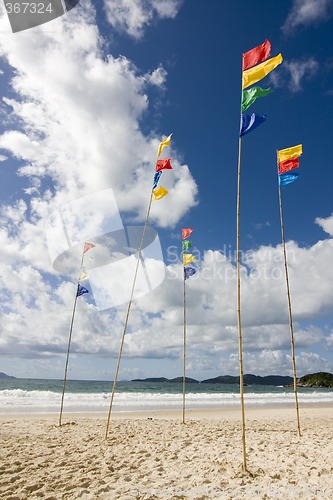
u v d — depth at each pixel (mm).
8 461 7762
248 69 8414
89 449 9500
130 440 10992
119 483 6355
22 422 14578
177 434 12352
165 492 5797
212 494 5695
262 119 8102
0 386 58344
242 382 7332
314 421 17531
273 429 14219
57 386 63844
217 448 9773
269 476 6809
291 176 13375
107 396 31516
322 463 7746
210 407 24391
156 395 35500
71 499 5453
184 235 16969
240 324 7395
